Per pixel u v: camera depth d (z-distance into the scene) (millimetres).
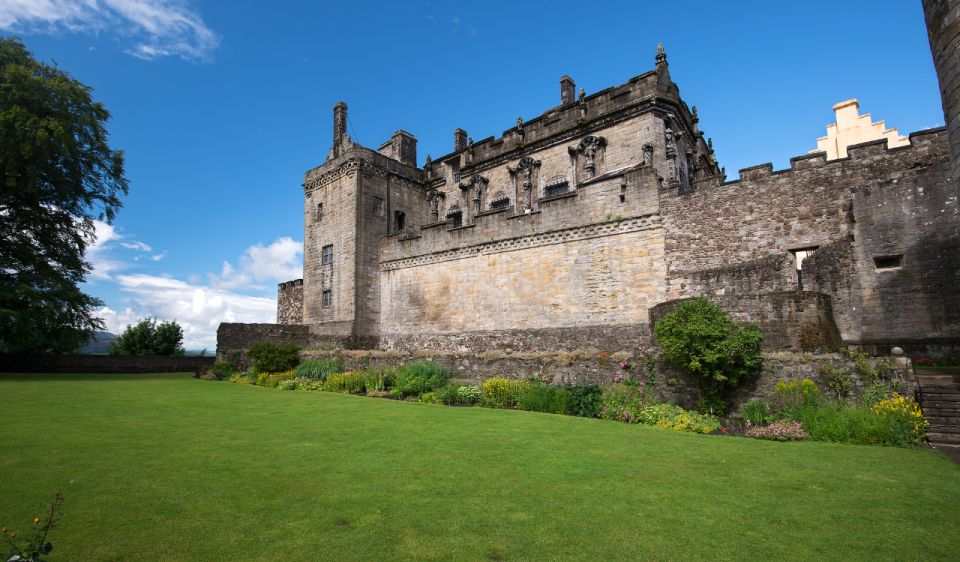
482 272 28250
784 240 19922
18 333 27766
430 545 5969
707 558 5773
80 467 8820
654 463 9648
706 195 21656
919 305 16922
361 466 9203
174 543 5930
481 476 8664
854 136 41219
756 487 8250
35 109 28938
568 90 32500
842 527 6668
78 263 32312
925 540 6285
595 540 6184
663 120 27656
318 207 36531
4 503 7027
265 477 8469
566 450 10594
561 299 25016
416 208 37375
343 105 36281
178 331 51375
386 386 21484
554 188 31266
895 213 17656
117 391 19969
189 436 11555
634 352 16906
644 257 22766
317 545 5926
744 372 14242
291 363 26938
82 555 5582
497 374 19625
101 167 32156
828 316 16188
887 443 11273
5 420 12820
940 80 8789
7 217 29938
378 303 33594
